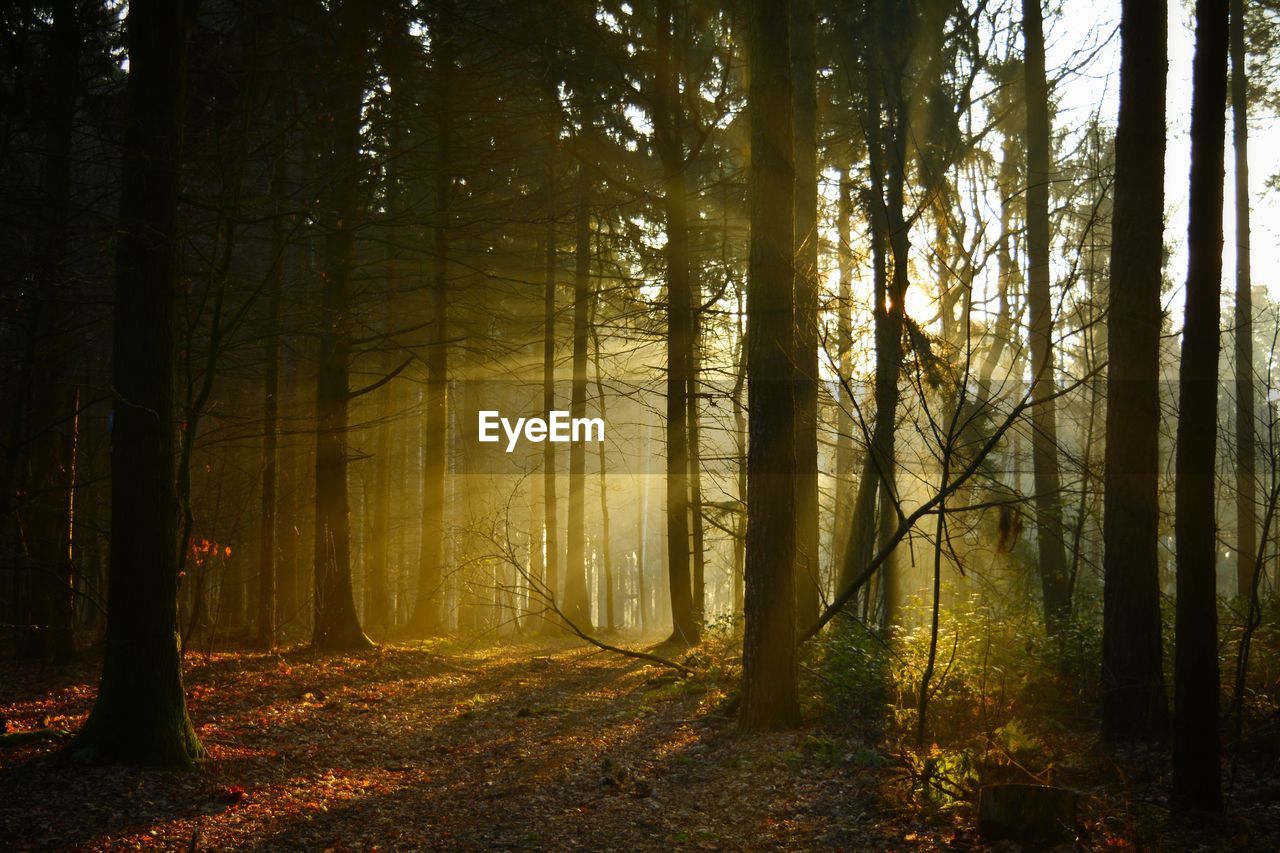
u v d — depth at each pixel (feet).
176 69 28.27
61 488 40.06
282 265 50.06
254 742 31.50
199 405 34.06
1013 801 19.69
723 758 28.53
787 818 22.50
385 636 72.28
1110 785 23.00
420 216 46.37
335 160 49.19
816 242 44.91
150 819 22.53
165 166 27.78
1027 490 54.49
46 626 45.50
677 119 56.80
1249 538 50.52
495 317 76.07
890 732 29.07
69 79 39.11
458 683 49.29
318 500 55.52
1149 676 27.27
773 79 31.91
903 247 46.42
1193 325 19.75
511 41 49.78
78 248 39.78
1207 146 19.62
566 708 41.37
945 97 57.82
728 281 59.62
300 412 72.13
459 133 54.85
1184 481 19.99
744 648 31.94
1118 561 27.89
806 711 32.40
